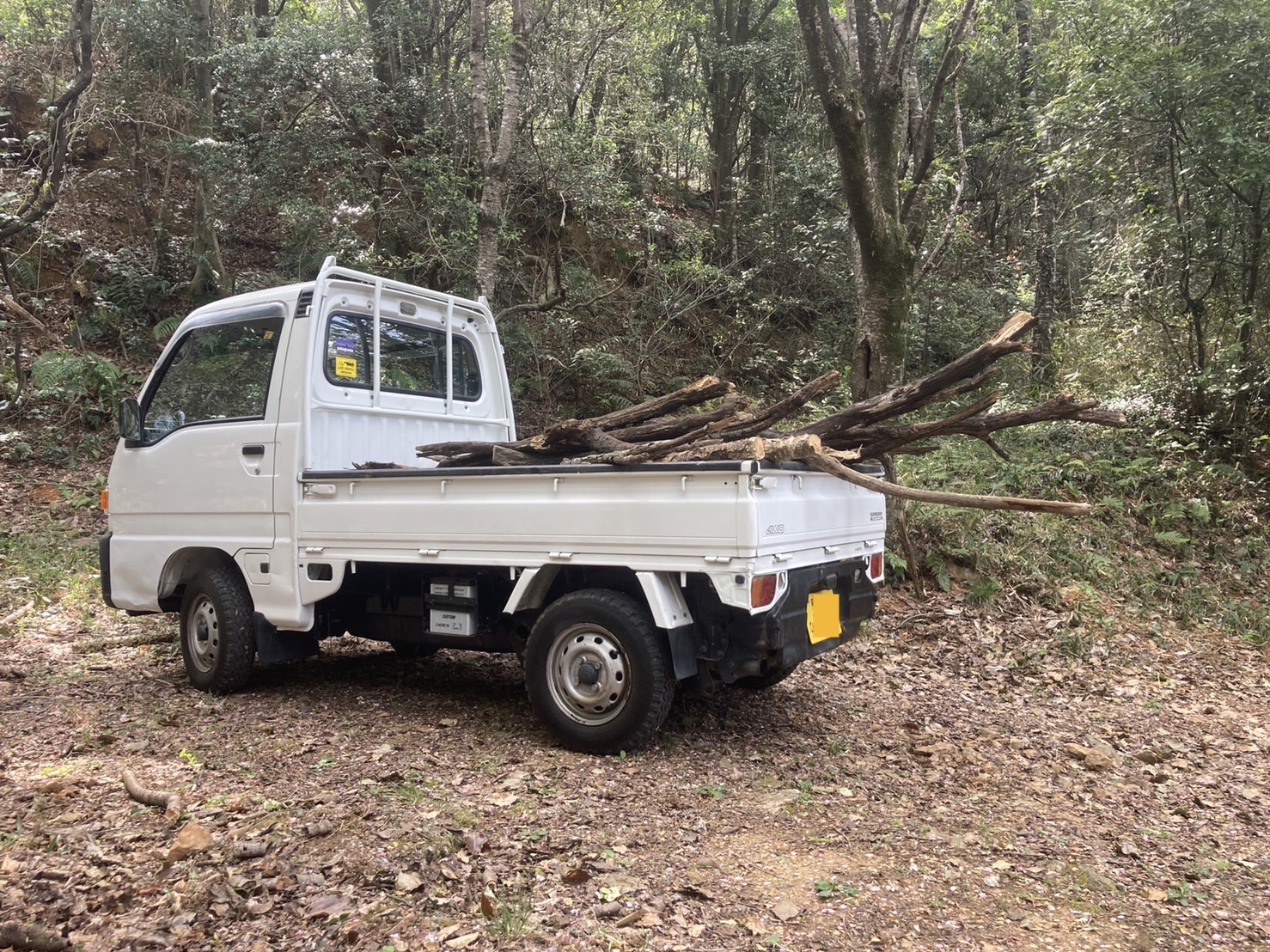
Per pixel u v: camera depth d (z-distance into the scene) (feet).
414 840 10.39
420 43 44.91
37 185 32.30
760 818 11.66
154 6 40.27
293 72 38.50
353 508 15.70
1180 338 37.81
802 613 13.60
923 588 25.22
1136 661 21.88
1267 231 35.58
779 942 8.55
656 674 13.12
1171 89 32.19
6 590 24.02
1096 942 8.91
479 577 15.30
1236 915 9.64
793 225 50.52
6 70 42.52
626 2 48.34
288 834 10.53
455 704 16.67
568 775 12.85
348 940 8.32
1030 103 44.27
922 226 31.40
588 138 43.45
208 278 41.14
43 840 10.31
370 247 37.52
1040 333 43.57
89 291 39.60
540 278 44.62
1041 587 25.41
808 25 23.70
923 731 15.96
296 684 18.11
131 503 18.85
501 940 8.38
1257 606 26.61
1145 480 32.68
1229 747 16.03
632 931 8.63
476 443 16.22
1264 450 35.88
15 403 34.35
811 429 16.15
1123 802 13.10
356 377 17.44
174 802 11.35
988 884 10.09
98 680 18.24
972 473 31.48
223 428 17.31
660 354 45.52
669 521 12.67
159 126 42.47
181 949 8.16
